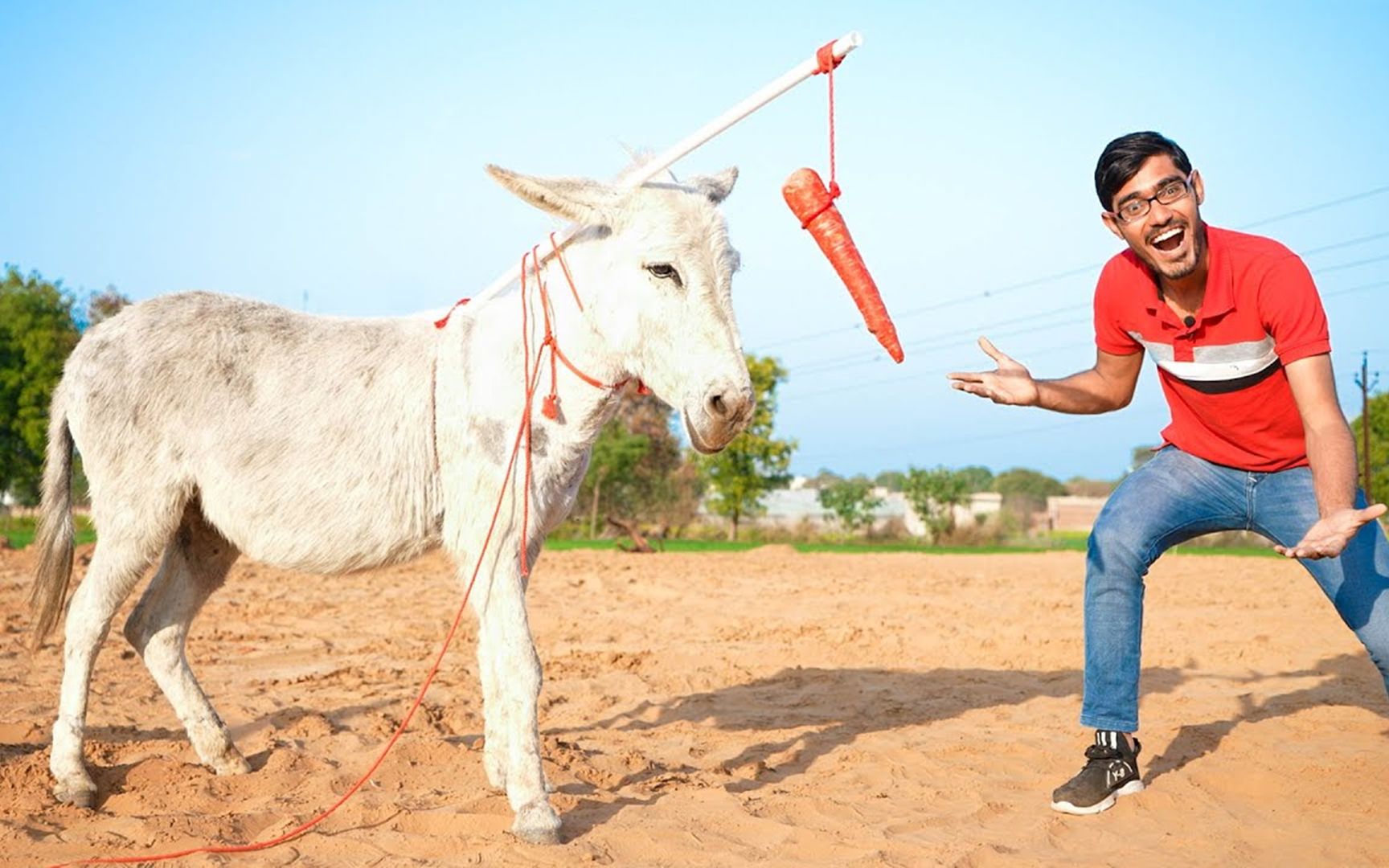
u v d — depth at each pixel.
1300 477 4.75
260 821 4.88
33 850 4.44
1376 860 4.55
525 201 4.82
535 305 5.09
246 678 8.66
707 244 4.69
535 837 4.54
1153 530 5.02
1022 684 8.62
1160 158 4.29
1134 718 5.22
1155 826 4.98
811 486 80.81
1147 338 4.79
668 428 55.06
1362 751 6.17
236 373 5.22
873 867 4.34
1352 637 10.91
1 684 8.00
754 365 45.94
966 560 24.39
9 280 41.84
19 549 21.58
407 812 4.86
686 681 8.63
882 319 4.73
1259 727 6.80
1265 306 4.34
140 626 5.60
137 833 4.64
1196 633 11.34
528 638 4.82
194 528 5.63
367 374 5.21
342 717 7.13
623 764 5.90
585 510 50.12
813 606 13.98
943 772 5.89
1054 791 5.25
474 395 5.03
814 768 6.02
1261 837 4.82
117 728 6.66
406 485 5.13
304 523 5.17
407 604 13.85
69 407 5.26
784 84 4.49
